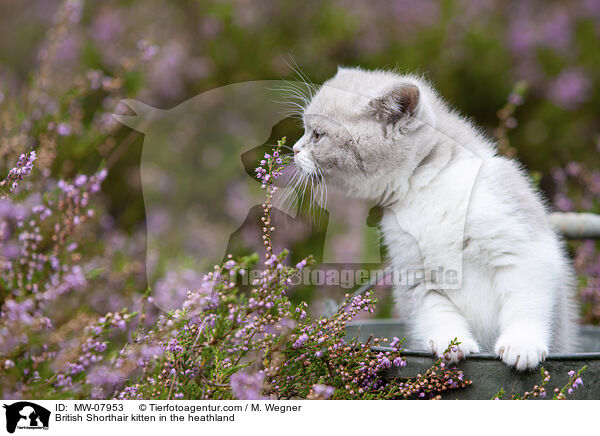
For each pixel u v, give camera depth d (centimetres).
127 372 338
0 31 1045
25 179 456
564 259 473
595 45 1072
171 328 331
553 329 426
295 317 360
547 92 990
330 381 359
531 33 1019
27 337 346
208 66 882
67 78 800
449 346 362
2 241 416
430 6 993
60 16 680
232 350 341
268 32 941
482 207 421
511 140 941
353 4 985
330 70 869
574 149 952
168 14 946
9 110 611
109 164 646
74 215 459
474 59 981
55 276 409
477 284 443
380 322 499
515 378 357
